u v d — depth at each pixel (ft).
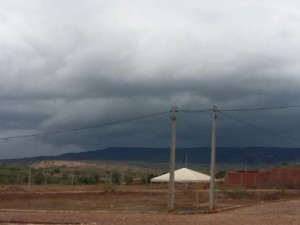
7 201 157.07
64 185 275.18
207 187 256.11
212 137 124.77
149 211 121.60
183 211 120.37
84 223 90.17
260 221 95.04
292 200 175.11
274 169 302.04
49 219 97.55
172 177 119.34
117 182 326.24
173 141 118.83
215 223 90.94
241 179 299.99
